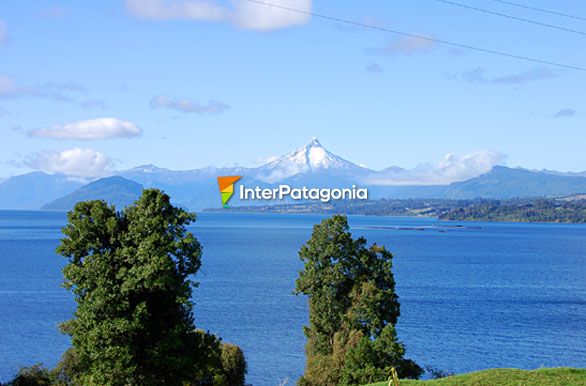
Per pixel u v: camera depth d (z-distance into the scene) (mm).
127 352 46031
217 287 153875
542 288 161625
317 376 64375
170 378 49438
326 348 70312
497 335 101500
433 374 71562
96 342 45906
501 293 151625
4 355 85375
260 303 129500
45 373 55375
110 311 46688
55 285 156250
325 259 71875
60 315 115500
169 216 48875
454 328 107062
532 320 115375
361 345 57094
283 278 172250
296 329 103562
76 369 54156
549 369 45625
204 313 117438
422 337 99625
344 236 71562
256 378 76125
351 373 56438
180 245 48250
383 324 68000
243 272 186375
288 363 82812
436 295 146625
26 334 98688
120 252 47938
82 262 48531
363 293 67375
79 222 48125
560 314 122188
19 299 134375
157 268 45594
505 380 42531
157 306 49312
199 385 58969
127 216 49875
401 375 56812
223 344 63250
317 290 71812
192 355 50125
